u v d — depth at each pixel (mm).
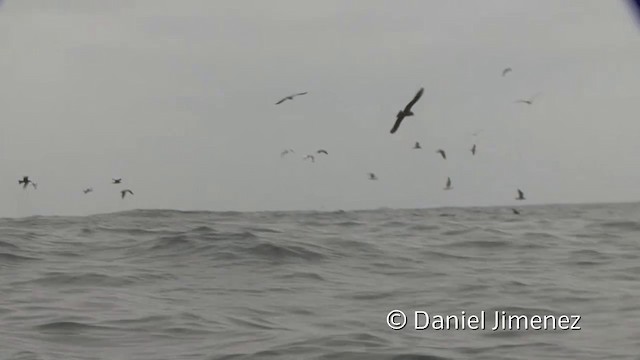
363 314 24594
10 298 26469
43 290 27953
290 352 20219
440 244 40719
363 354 20047
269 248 35812
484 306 25641
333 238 40625
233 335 21875
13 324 22875
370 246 38656
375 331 22250
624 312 24406
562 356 19969
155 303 25859
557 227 50625
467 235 45031
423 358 19750
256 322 23391
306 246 37062
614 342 21031
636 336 21516
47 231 46531
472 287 28875
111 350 20578
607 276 31031
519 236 44250
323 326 22906
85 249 38000
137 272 31516
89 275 30625
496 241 41906
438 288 28781
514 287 28766
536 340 21438
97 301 26094
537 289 28281
